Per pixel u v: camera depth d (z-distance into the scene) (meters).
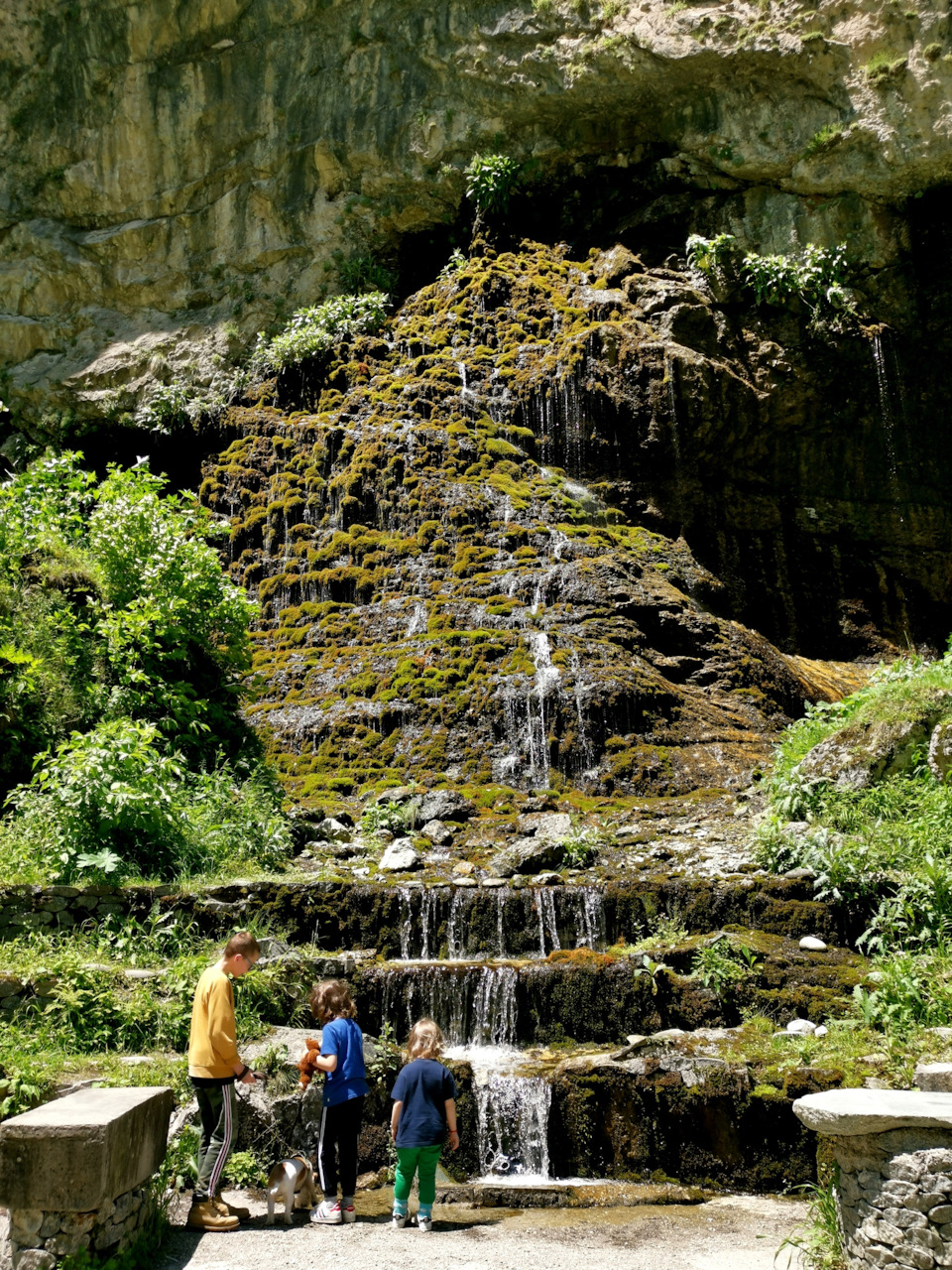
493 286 18.83
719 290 17.81
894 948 7.85
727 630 14.20
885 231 17.42
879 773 9.67
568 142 19.50
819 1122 4.66
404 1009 7.73
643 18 18.16
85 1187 4.56
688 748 12.16
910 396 17.47
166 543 11.77
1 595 10.77
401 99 20.11
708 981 7.58
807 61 17.28
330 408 18.03
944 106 16.50
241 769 11.20
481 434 16.80
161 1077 6.56
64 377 20.67
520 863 9.45
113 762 8.80
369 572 15.09
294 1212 5.84
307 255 20.77
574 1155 6.76
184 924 8.12
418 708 12.56
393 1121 5.75
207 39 21.09
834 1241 4.92
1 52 21.59
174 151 21.22
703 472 17.12
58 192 21.55
